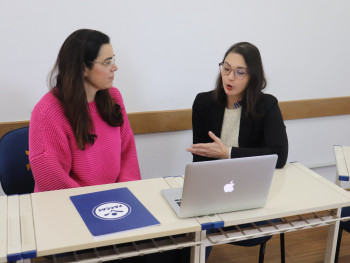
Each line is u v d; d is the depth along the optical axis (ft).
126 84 8.22
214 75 8.82
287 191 5.51
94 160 5.98
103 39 5.56
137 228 4.46
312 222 5.31
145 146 8.80
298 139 10.18
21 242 4.18
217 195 4.68
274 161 4.71
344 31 9.66
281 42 9.18
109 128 6.12
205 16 8.38
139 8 7.86
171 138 8.96
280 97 9.61
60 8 7.38
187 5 8.17
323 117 10.21
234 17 8.61
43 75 7.63
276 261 7.92
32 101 7.70
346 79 10.11
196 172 4.39
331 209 5.48
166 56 8.34
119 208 4.87
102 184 5.76
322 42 9.53
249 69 6.15
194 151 6.22
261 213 4.91
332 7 9.36
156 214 4.80
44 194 5.19
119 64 8.04
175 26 8.21
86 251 5.26
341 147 7.21
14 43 7.28
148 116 8.49
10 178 6.07
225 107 6.78
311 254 8.20
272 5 8.83
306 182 5.81
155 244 4.65
